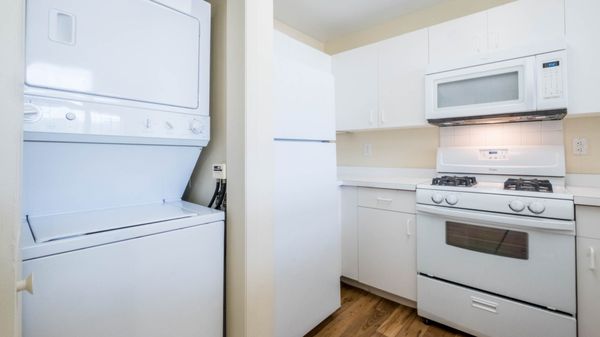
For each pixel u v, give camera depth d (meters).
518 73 1.56
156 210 1.17
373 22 2.54
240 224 1.15
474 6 2.08
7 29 0.48
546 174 1.72
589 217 1.25
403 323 1.75
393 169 2.50
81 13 0.89
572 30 1.47
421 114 1.98
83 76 0.90
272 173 1.25
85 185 1.08
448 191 1.63
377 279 1.99
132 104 1.01
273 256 1.26
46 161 0.95
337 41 2.88
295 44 1.58
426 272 1.74
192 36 1.20
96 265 0.81
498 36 1.67
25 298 0.70
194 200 1.52
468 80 1.75
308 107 1.55
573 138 1.71
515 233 1.43
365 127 2.29
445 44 1.87
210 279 1.12
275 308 1.35
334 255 1.77
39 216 1.00
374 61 2.22
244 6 1.13
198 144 1.26
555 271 1.33
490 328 1.50
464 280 1.60
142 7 1.04
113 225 0.90
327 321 1.78
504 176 1.86
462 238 1.60
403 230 1.86
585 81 1.44
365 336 1.63
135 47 1.02
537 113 1.55
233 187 1.18
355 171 2.75
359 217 2.07
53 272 0.74
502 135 1.94
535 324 1.37
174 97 1.14
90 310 0.80
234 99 1.17
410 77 2.03
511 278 1.44
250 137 1.15
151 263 0.93
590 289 1.25
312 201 1.58
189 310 1.04
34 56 0.80
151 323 0.93
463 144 2.10
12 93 0.49
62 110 0.86
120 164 1.13
